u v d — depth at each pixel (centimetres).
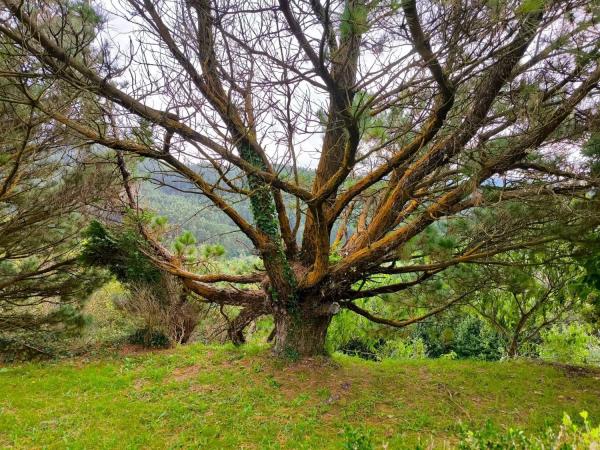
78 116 720
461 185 670
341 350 1622
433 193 762
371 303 1506
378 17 443
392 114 663
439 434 639
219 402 720
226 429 636
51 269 1100
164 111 629
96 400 743
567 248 789
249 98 746
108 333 1255
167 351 1047
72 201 988
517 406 750
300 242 1079
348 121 546
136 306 1102
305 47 499
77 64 564
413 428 651
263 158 802
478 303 1245
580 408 746
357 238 969
